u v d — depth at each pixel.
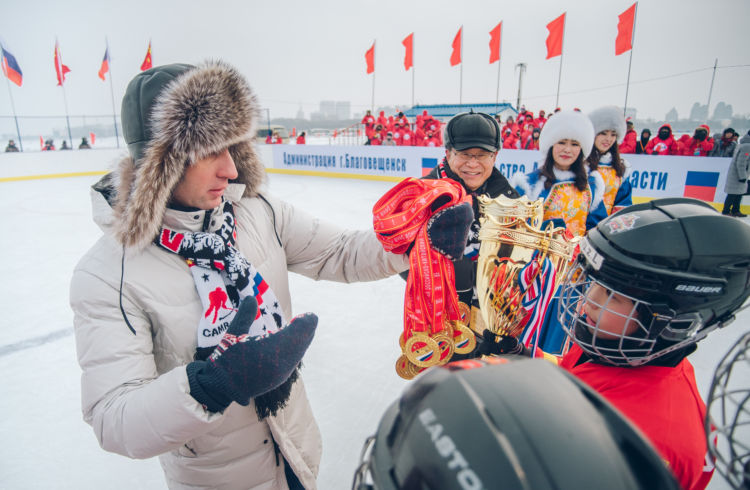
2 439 1.95
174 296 0.81
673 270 0.57
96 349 0.71
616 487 0.25
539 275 0.99
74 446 1.89
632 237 0.60
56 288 3.81
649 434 0.60
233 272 0.83
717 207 5.80
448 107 18.23
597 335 0.70
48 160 12.46
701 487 0.69
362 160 10.94
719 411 1.88
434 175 1.62
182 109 0.72
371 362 2.53
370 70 14.20
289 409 1.00
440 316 0.89
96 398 0.69
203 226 0.86
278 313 0.92
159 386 0.62
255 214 1.00
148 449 0.62
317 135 24.41
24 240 5.47
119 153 0.84
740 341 0.39
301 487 1.11
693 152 7.09
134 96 0.77
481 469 0.27
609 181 2.54
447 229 0.85
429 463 0.29
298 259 1.12
